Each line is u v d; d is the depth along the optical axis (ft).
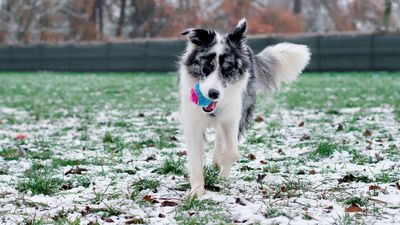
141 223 15.08
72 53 114.42
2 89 72.69
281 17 137.80
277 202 16.87
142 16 154.30
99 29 160.25
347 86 67.10
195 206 16.56
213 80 18.38
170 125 36.17
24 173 21.65
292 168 21.93
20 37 154.92
